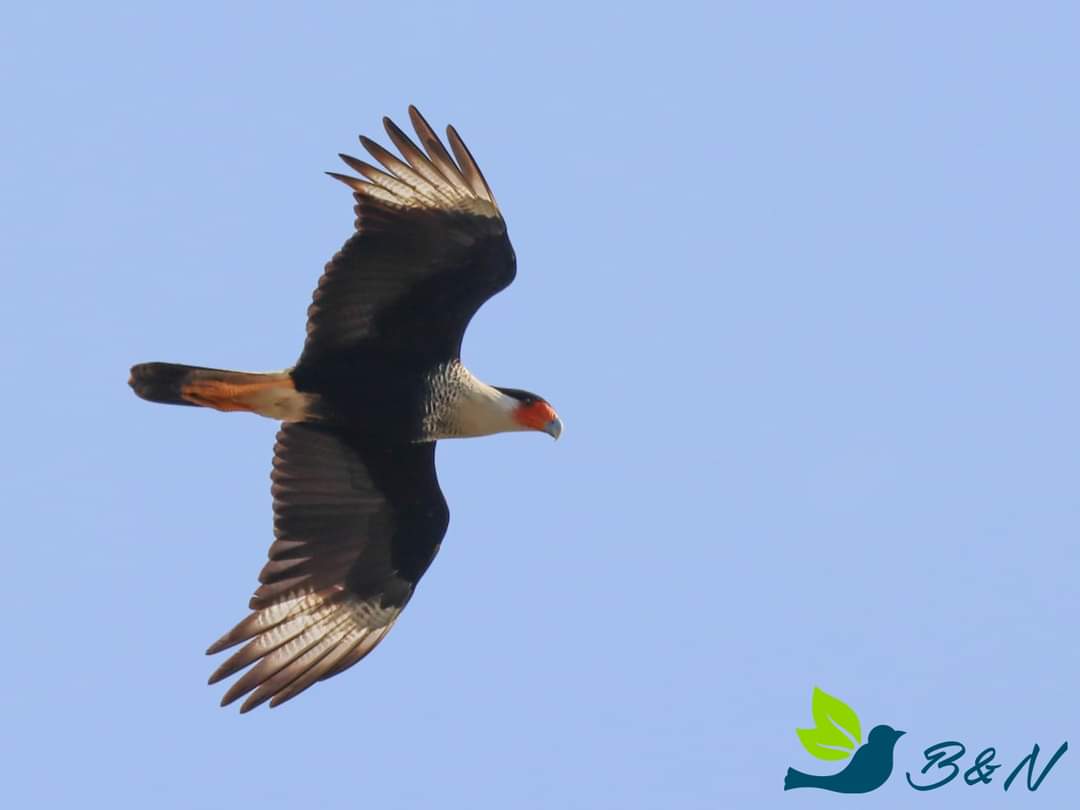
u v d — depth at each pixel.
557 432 14.27
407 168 13.17
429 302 13.74
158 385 13.77
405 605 14.55
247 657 13.84
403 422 14.18
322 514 14.42
